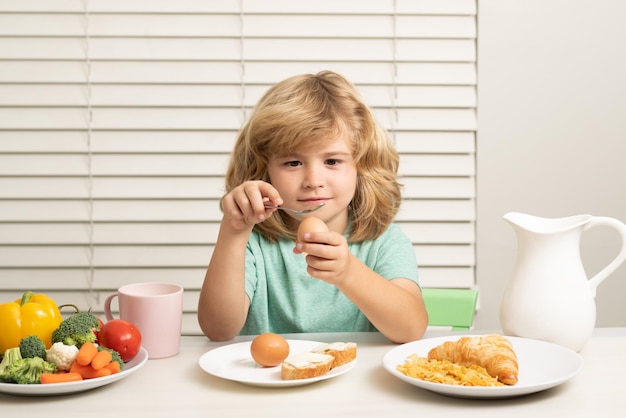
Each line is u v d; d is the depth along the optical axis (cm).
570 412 88
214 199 231
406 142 229
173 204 232
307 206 138
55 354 98
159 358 112
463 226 231
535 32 225
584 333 112
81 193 230
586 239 228
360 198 151
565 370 99
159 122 228
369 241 154
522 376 100
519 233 116
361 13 225
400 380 100
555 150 228
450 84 227
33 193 229
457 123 228
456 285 232
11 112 228
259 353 104
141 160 230
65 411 90
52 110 229
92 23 226
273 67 227
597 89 226
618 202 229
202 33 225
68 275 234
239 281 128
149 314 111
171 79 226
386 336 122
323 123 135
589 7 224
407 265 144
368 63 228
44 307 109
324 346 108
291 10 225
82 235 232
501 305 118
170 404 92
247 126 154
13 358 98
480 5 225
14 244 232
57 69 227
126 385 99
